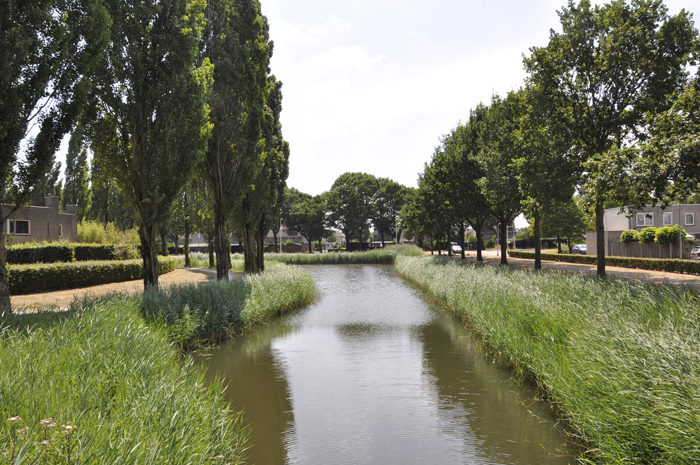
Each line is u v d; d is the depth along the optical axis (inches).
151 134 470.0
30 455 112.2
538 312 329.7
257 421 243.9
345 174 3277.6
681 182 357.7
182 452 140.1
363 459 194.4
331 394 288.4
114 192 1678.2
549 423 232.1
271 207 1112.2
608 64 597.9
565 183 637.9
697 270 791.1
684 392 158.9
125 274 834.8
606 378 190.7
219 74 701.3
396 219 3179.1
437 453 200.4
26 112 340.8
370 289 959.6
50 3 345.1
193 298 454.3
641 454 153.4
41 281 633.0
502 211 1049.5
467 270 711.1
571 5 645.3
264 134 906.1
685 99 351.6
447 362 363.3
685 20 567.8
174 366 272.1
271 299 599.5
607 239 1454.2
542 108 655.8
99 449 120.5
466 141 1060.5
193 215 1333.7
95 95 444.1
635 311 273.9
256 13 779.4
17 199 349.4
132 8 468.1
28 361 187.3
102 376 196.4
